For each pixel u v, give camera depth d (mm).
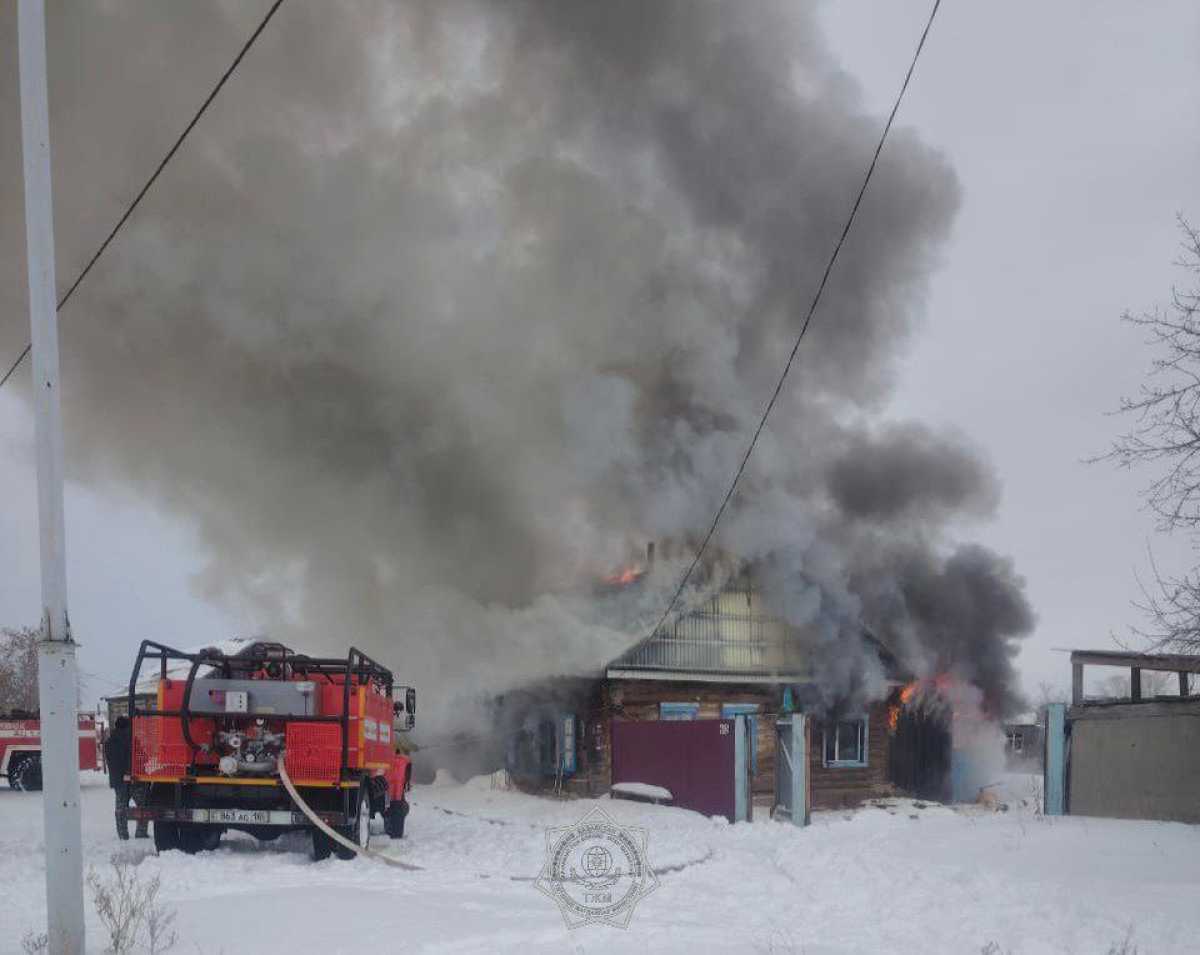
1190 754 14594
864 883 9461
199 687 11773
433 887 9328
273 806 11719
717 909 8312
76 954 5742
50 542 5871
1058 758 16859
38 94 6008
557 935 6836
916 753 27141
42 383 5914
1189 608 10422
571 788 25016
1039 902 8023
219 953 6137
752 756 18750
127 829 12805
